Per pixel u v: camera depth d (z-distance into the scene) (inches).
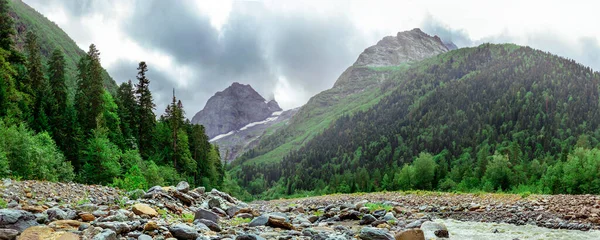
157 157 2714.1
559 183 2898.6
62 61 2453.2
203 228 409.1
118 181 1080.2
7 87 1871.3
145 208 463.5
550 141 7180.1
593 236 492.4
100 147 1800.0
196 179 3329.2
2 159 1023.6
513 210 713.0
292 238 395.5
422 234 404.8
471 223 631.2
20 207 403.5
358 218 663.1
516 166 4375.0
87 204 454.6
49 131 2085.4
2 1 2193.7
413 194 1323.8
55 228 318.3
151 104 2812.5
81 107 2358.5
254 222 495.8
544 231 538.0
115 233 305.3
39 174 1267.2
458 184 4170.8
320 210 900.6
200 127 3816.4
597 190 2635.3
